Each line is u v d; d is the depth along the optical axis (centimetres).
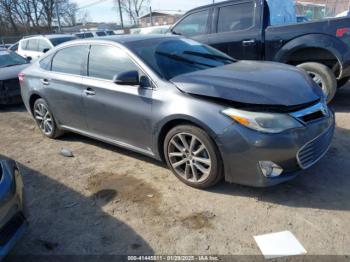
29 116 705
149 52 389
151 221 306
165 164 411
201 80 335
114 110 396
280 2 653
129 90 375
